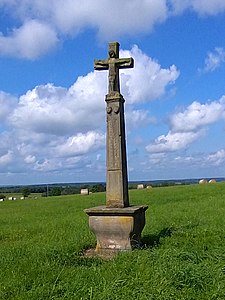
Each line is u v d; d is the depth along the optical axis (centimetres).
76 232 1410
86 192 4688
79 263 944
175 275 732
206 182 5169
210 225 1402
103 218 1086
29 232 1596
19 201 4228
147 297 657
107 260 959
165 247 1045
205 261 855
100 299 654
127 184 1160
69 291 700
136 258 881
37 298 680
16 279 775
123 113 1168
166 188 4412
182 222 1527
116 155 1137
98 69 1195
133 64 1171
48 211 2641
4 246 1230
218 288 699
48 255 978
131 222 1065
